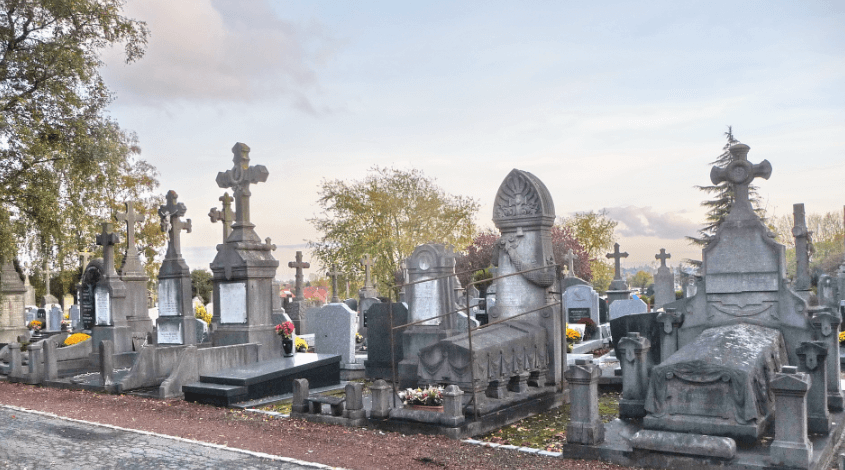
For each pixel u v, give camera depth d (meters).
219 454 8.67
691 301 9.48
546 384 12.01
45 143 22.45
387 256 45.69
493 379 10.52
